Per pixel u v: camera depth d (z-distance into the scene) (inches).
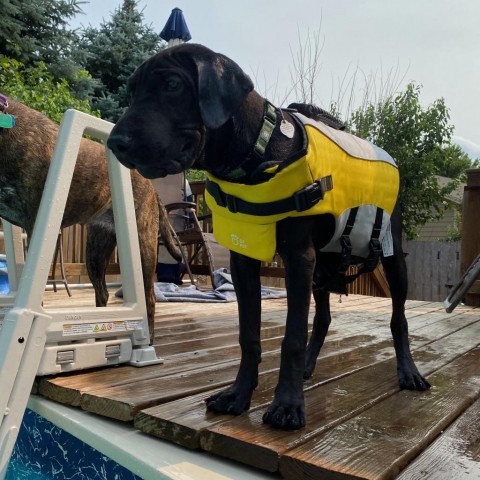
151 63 33.6
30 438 43.3
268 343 63.8
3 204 52.4
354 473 26.6
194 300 105.8
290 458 28.6
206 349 58.6
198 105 33.2
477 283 106.5
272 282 152.7
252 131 34.8
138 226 55.8
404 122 248.5
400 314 46.7
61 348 44.3
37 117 52.5
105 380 44.1
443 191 273.7
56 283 109.3
